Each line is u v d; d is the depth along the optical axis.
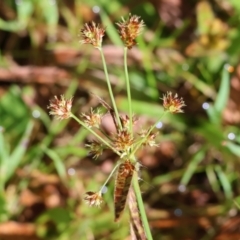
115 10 0.49
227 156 0.44
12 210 0.44
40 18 0.49
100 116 0.31
